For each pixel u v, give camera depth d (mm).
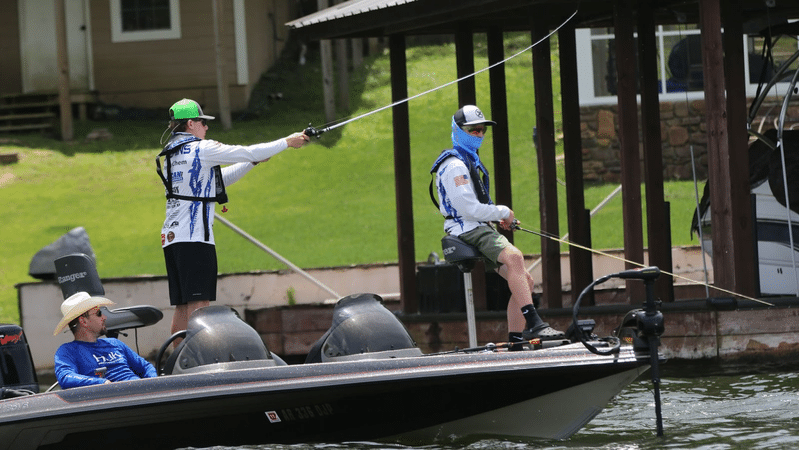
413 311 38000
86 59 81250
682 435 22766
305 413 21609
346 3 42000
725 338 31984
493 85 39781
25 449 20953
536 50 34344
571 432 22625
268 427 21719
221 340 21578
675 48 44562
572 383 22047
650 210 35219
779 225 35562
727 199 31172
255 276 43812
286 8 93812
